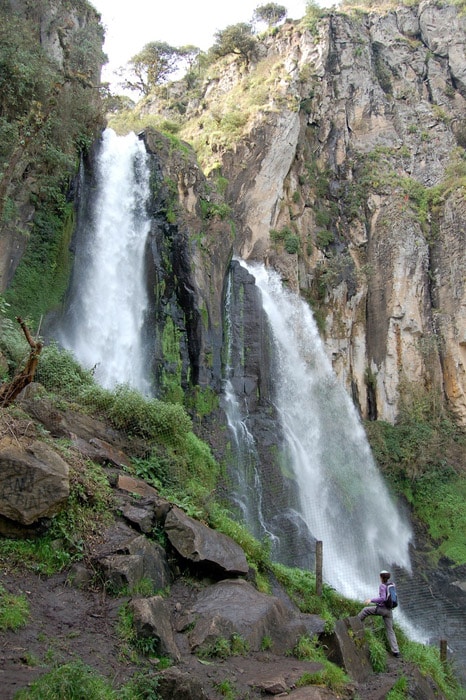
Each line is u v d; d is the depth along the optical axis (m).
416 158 40.38
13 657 6.59
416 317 33.97
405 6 47.81
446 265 35.59
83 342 20.86
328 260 34.78
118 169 24.59
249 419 23.16
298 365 28.84
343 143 39.16
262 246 31.94
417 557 27.25
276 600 10.03
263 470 21.84
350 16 44.06
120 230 23.72
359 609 13.21
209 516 12.36
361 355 33.78
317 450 27.11
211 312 23.06
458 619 23.95
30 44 20.08
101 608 8.12
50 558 8.73
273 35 42.94
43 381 14.13
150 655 7.64
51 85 19.47
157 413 14.38
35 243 20.39
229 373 23.73
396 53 44.84
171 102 47.97
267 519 20.67
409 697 10.08
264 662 8.54
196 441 15.68
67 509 9.46
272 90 36.44
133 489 11.34
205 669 7.71
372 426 31.44
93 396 13.99
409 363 33.34
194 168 26.05
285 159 33.88
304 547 20.69
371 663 10.78
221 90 44.03
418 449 30.62
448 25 46.34
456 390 33.38
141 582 8.85
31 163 20.44
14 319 18.62
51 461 9.45
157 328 21.86
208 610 9.13
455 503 29.23
